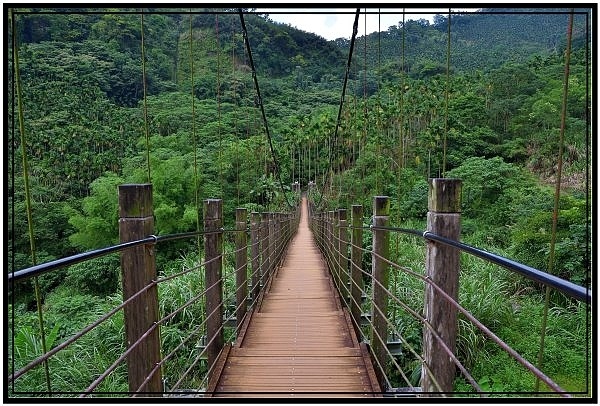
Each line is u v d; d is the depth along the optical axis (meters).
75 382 4.45
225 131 25.08
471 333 4.90
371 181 17.30
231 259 8.01
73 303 8.33
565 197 9.08
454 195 1.48
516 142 22.17
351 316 3.65
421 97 29.48
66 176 21.36
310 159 41.94
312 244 13.32
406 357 4.66
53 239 18.17
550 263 1.70
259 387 2.43
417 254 8.15
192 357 4.81
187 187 17.39
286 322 3.85
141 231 1.55
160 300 5.52
